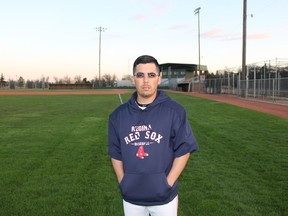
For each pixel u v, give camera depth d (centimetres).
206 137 1106
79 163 772
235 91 4256
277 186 595
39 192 571
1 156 845
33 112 2102
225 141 1029
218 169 711
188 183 618
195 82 6181
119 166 262
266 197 541
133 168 246
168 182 247
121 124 253
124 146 250
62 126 1427
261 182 620
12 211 490
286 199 532
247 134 1158
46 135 1184
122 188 251
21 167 735
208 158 810
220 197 543
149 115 248
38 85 11900
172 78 9394
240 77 4012
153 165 244
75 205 513
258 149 905
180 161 253
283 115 1741
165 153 248
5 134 1207
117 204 517
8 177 657
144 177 244
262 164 747
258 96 3241
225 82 4634
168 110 250
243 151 882
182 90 7062
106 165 753
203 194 557
